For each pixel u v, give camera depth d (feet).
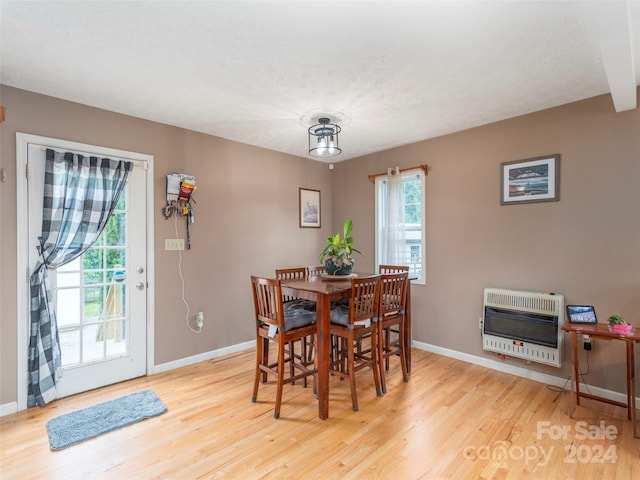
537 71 7.34
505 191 10.24
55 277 8.52
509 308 9.86
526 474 5.82
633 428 6.98
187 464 6.11
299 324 8.28
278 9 5.28
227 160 12.03
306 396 8.76
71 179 8.61
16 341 7.92
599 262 8.58
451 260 11.55
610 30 5.06
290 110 9.46
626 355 7.88
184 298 10.92
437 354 11.89
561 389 9.04
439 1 5.09
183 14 5.40
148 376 10.03
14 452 6.44
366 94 8.45
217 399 8.60
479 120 10.32
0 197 7.75
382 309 8.98
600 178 8.57
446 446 6.59
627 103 7.75
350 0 5.06
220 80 7.69
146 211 10.08
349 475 5.81
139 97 8.56
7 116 7.84
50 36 5.98
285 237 13.93
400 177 12.81
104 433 7.05
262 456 6.32
